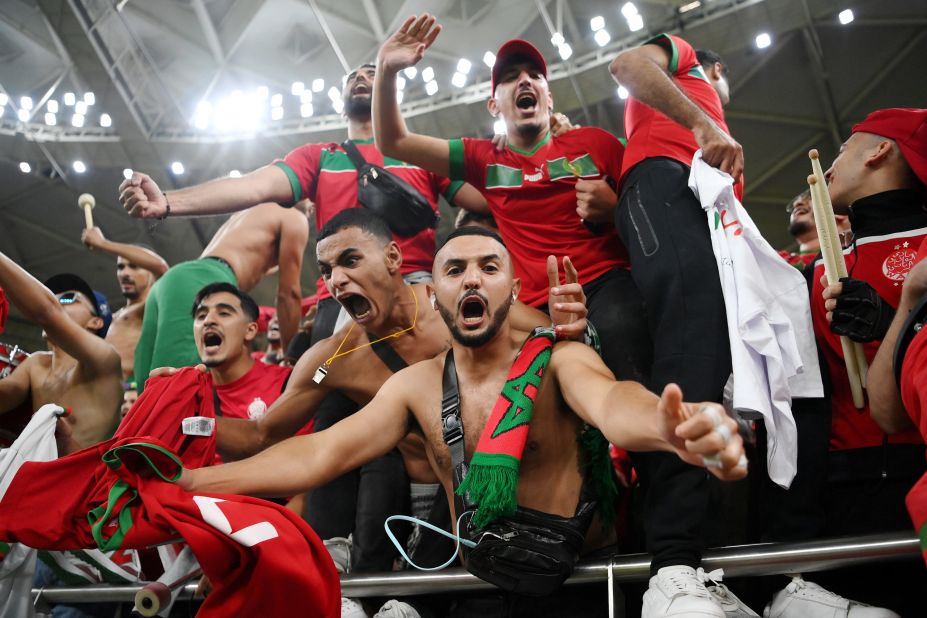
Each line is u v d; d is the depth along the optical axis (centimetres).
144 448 228
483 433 237
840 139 1040
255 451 313
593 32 1043
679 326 249
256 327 405
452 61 1079
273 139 1098
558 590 254
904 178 273
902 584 251
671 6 984
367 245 310
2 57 1139
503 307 253
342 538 305
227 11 1121
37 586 334
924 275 221
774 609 234
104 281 1369
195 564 291
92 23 1025
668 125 290
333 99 1055
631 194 281
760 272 248
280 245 484
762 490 261
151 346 420
